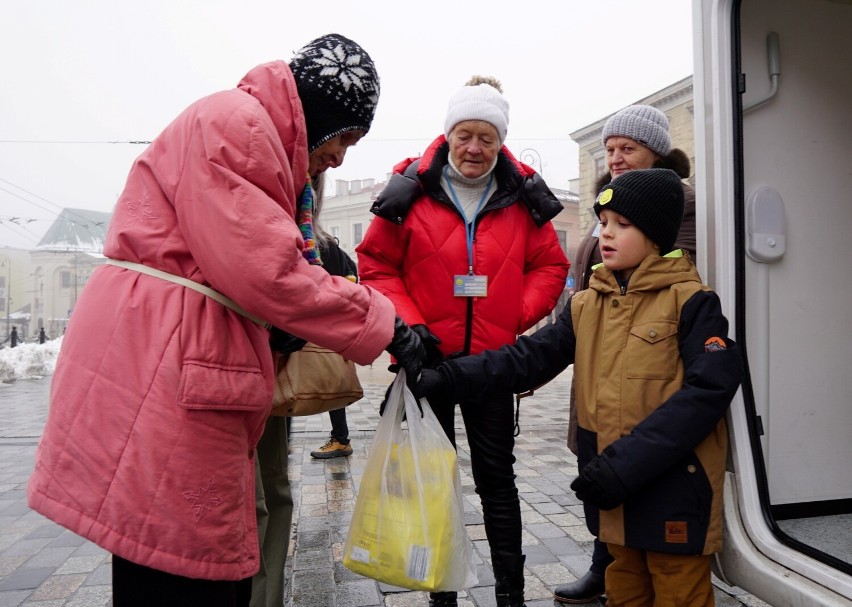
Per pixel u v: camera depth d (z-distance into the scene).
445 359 2.04
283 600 2.12
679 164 2.39
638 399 1.60
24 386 11.35
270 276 1.13
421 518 1.57
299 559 2.67
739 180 1.73
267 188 1.18
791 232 1.89
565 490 3.80
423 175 2.04
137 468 1.11
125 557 1.10
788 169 1.90
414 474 1.61
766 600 1.54
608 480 1.48
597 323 1.75
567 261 2.30
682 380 1.58
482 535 2.99
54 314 74.94
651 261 1.66
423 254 2.06
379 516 1.61
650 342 1.61
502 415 2.05
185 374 1.13
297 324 1.21
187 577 1.15
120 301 1.17
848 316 1.97
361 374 11.70
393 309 1.38
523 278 2.27
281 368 1.93
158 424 1.12
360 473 4.16
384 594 2.33
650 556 1.60
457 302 2.04
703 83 1.77
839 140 1.96
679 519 1.53
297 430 5.75
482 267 2.05
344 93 1.33
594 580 2.22
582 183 24.27
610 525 1.60
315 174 1.51
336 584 2.41
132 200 1.24
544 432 5.86
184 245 1.19
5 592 2.49
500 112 2.00
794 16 1.92
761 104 1.87
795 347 1.90
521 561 2.03
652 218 1.67
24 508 3.65
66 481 1.12
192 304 1.17
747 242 1.82
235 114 1.17
